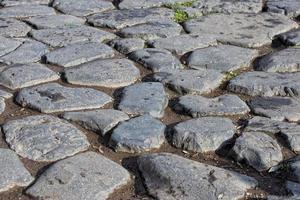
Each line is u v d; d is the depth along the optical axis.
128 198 3.76
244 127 4.39
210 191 3.75
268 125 4.39
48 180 3.82
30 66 5.20
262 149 4.10
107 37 5.89
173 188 3.78
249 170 4.02
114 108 4.65
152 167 3.95
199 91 4.89
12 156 4.04
